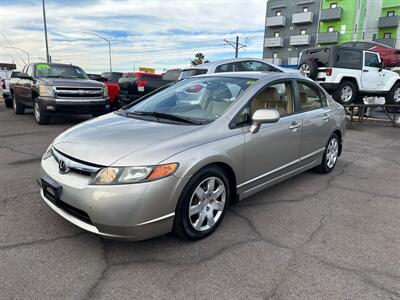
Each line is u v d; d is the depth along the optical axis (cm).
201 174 282
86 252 271
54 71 997
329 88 1005
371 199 404
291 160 402
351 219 346
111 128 309
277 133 363
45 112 875
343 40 3903
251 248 284
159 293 225
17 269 246
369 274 250
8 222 318
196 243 290
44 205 358
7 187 411
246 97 339
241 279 242
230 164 306
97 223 248
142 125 312
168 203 259
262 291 229
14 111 1239
